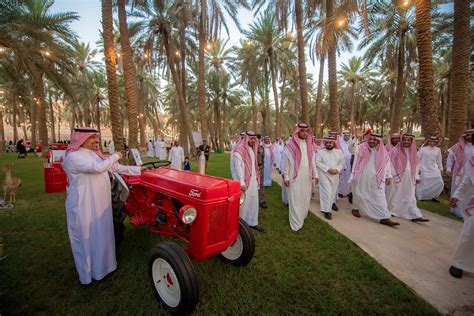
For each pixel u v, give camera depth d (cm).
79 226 259
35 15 1023
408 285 271
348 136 723
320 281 276
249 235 295
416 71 2248
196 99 3002
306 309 235
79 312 227
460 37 725
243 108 3512
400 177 507
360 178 494
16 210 512
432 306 238
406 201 497
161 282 247
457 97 736
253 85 2506
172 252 226
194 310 233
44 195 643
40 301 239
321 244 368
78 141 266
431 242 382
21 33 993
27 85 1650
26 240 370
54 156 691
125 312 227
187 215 229
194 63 2184
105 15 893
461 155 529
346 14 718
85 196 262
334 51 1084
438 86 2428
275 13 1396
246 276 286
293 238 391
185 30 1870
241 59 2584
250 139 417
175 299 234
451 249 359
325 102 3784
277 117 2356
